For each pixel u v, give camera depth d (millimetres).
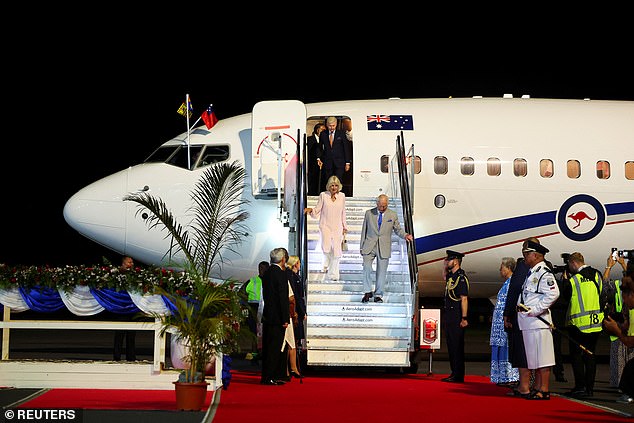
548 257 16828
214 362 11023
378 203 13922
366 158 16469
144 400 9500
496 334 11523
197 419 8125
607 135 16969
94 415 8172
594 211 16625
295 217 15602
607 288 13531
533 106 17391
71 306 10953
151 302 10781
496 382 11500
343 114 16953
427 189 16438
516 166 16594
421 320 13016
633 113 17453
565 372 15250
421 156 16516
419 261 16672
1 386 10477
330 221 14375
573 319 11031
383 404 9516
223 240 16141
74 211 16578
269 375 11516
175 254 16422
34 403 9055
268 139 16219
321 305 13883
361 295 14023
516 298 10359
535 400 10141
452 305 12422
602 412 9125
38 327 10883
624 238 16719
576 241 16672
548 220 16562
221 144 16688
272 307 11453
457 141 16641
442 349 21781
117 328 10734
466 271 17016
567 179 16656
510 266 11664
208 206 14328
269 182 16062
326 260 14570
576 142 16844
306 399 9906
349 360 13016
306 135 16359
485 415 8773
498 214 16484
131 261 12898
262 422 8008
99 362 10547
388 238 13898
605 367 16625
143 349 17875
